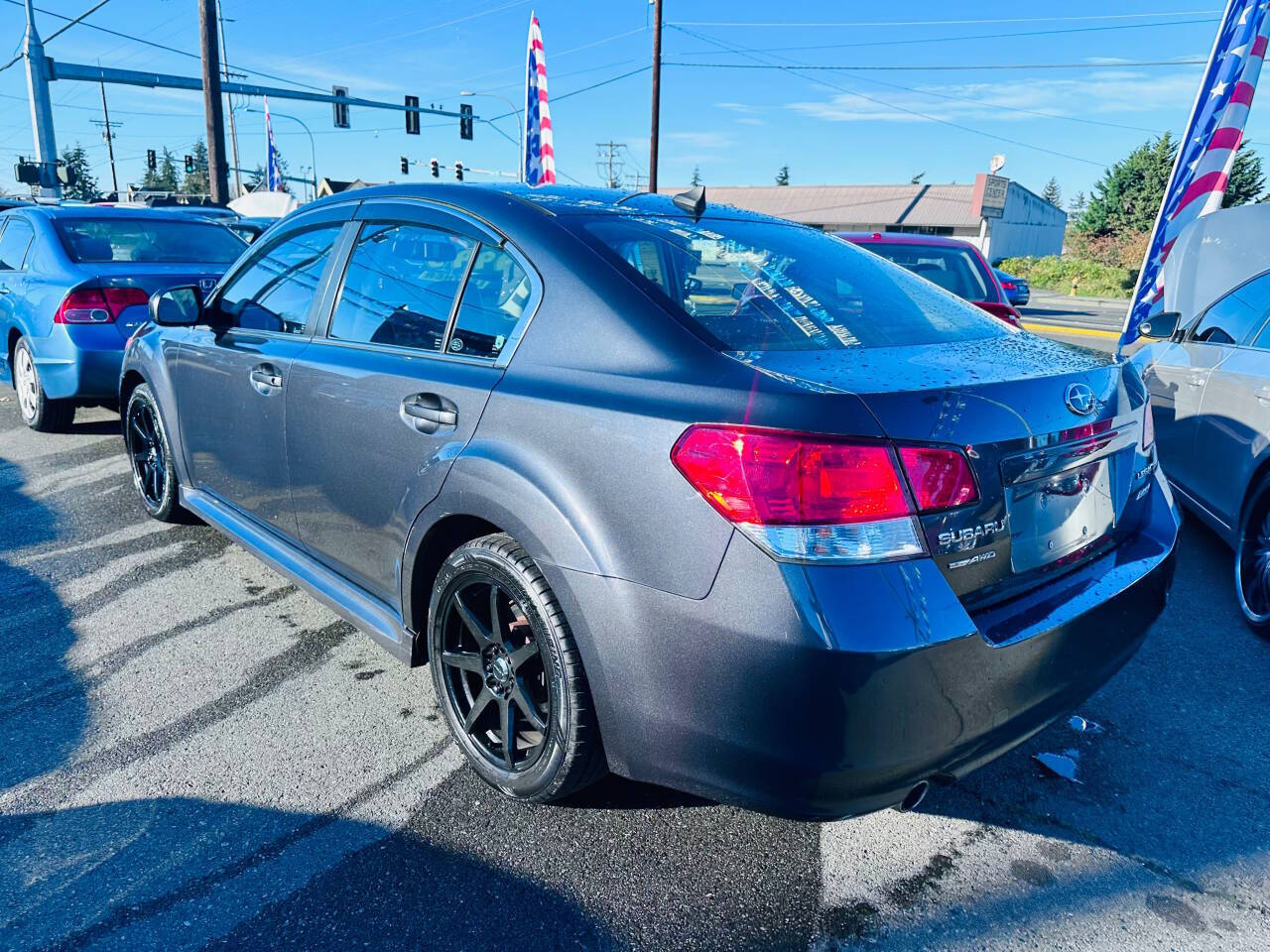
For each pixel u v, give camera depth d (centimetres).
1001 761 276
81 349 582
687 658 188
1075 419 213
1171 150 6356
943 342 238
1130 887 221
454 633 257
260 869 221
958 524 188
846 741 177
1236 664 342
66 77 2322
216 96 1855
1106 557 235
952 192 6366
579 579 204
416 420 251
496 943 200
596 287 228
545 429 215
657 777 206
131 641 344
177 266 650
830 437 178
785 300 241
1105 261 6253
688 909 211
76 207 698
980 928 207
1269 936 205
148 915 205
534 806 248
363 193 313
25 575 405
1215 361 444
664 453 192
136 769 262
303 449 303
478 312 252
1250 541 379
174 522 464
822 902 214
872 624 175
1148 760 277
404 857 227
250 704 299
